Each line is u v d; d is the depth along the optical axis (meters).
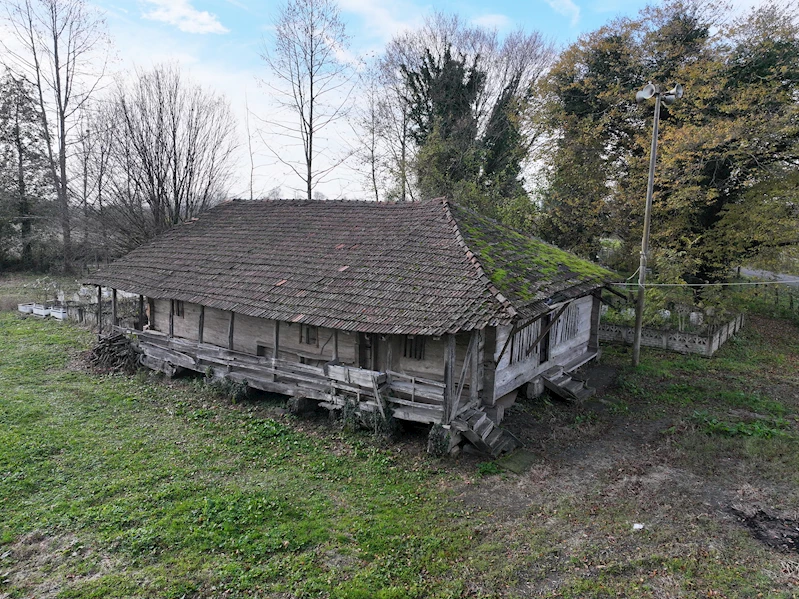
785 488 8.99
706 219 24.03
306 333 13.49
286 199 18.45
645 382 15.44
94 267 38.06
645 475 9.58
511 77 34.22
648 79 23.06
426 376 11.82
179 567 6.77
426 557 7.06
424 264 11.95
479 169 31.41
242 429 11.58
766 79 20.06
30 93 38.09
